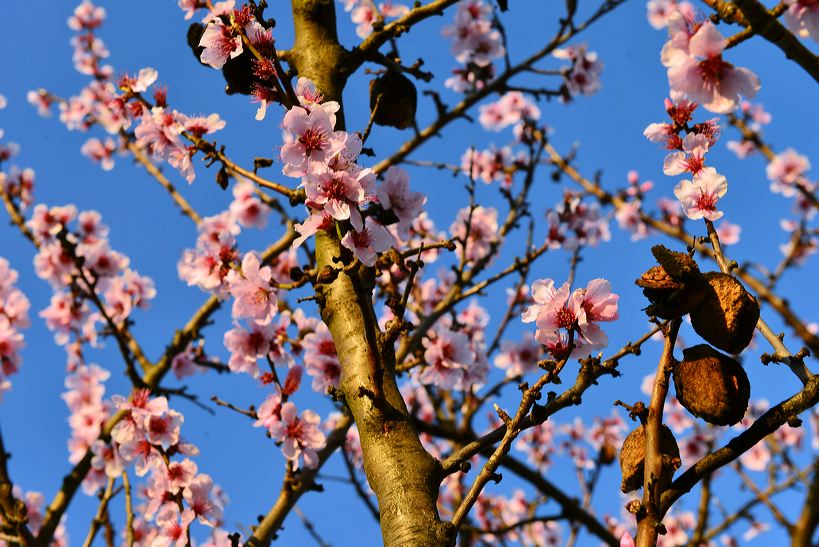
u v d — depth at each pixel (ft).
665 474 6.51
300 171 7.39
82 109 24.00
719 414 6.49
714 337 6.57
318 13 11.14
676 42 7.23
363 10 18.92
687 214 8.14
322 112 7.49
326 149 7.43
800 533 16.24
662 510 6.41
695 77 7.21
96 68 24.43
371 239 7.51
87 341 20.76
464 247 17.24
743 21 6.96
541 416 7.32
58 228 16.88
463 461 7.53
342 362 8.52
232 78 9.34
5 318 17.79
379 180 11.55
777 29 6.80
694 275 6.59
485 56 23.45
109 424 16.66
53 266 20.01
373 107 10.96
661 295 6.72
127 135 23.03
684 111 8.69
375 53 11.03
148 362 19.11
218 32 8.67
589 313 7.72
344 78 10.92
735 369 6.60
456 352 17.06
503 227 19.45
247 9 8.67
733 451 6.41
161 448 13.43
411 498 7.26
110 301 20.04
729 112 7.16
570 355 7.96
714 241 7.88
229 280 10.88
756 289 25.03
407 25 10.94
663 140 8.77
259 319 10.75
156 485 13.38
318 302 9.14
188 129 11.60
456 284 17.21
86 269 20.04
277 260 20.36
